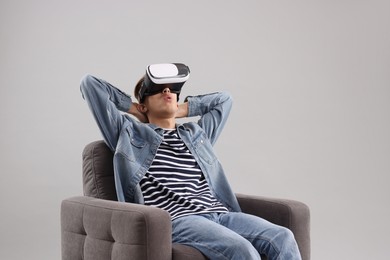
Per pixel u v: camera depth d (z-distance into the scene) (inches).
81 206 107.2
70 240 110.3
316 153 177.3
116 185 112.4
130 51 168.2
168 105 120.6
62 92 165.6
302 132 176.7
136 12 168.6
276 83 175.3
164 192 113.3
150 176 114.1
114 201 105.1
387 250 176.7
